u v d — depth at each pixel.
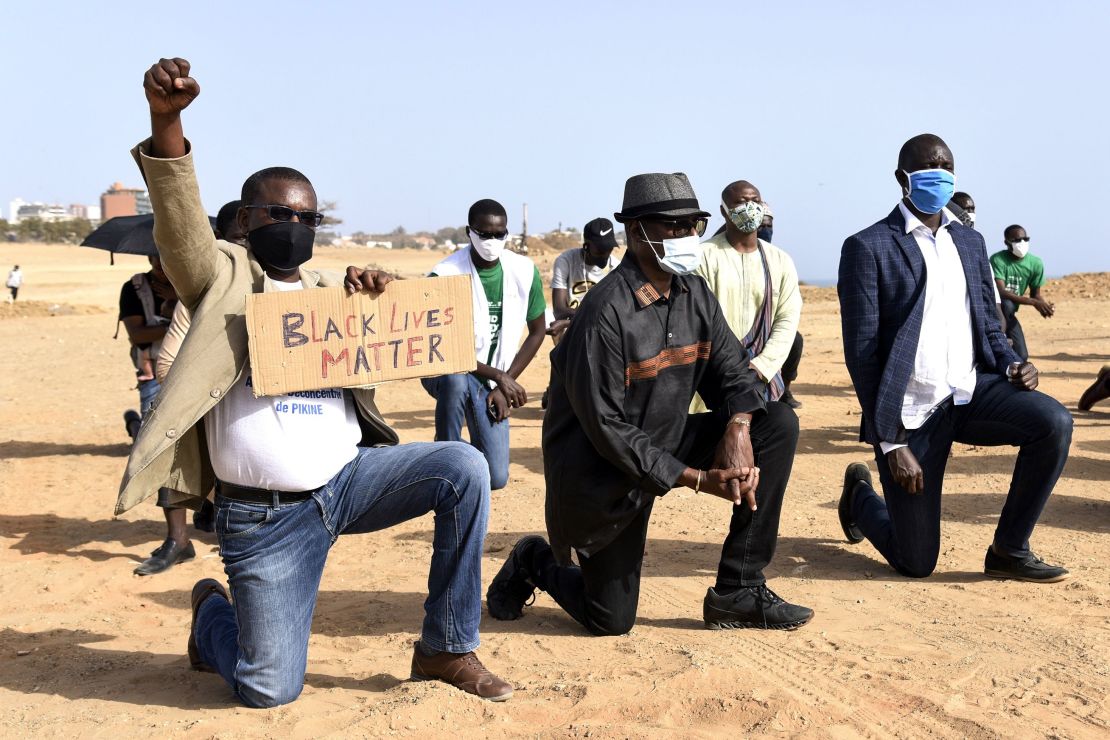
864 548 6.83
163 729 3.87
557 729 3.84
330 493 4.01
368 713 3.91
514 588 5.46
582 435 4.77
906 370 5.77
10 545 7.39
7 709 4.20
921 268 5.81
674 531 7.34
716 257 6.16
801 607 5.14
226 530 3.95
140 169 3.57
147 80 3.33
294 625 4.06
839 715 3.97
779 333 6.23
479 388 7.82
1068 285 35.66
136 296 8.01
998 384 5.86
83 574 6.60
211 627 4.38
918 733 3.83
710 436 5.02
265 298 3.76
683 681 4.23
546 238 97.88
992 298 6.04
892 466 5.78
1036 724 3.88
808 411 12.57
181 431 3.71
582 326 4.57
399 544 7.18
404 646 4.99
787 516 7.66
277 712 4.01
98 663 4.85
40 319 32.00
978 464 9.38
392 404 14.03
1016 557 5.95
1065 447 5.62
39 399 15.50
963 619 5.28
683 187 4.61
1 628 5.47
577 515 4.77
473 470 3.99
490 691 4.09
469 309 4.01
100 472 9.96
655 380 4.66
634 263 4.71
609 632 5.06
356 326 3.87
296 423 3.92
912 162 5.75
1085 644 4.81
